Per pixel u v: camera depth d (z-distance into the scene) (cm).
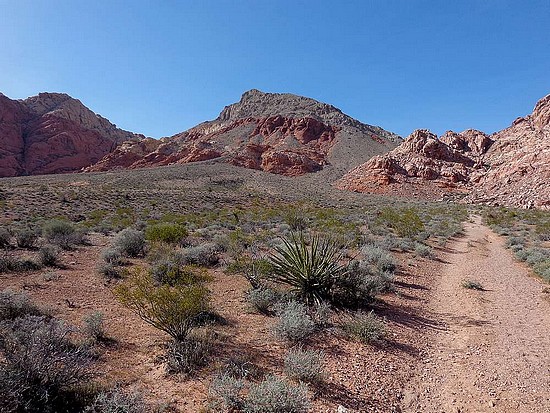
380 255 1347
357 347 631
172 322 552
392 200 6869
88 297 795
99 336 581
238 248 1306
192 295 583
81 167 14112
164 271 909
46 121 14800
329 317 743
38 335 426
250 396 414
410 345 675
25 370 379
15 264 995
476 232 2966
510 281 1257
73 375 414
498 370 598
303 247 871
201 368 502
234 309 773
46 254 1085
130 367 498
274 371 516
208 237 1847
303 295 818
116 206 3894
